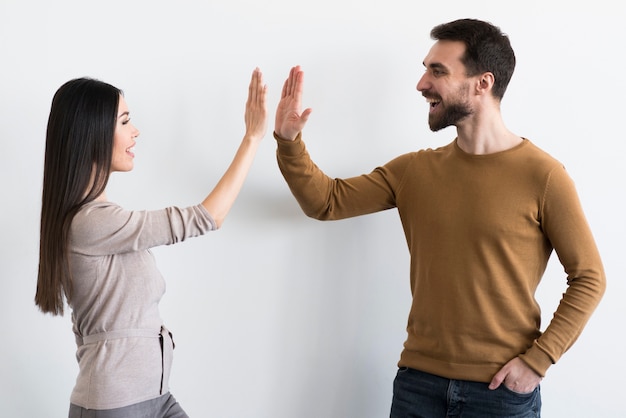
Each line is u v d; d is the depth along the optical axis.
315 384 2.09
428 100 1.77
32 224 1.89
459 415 1.70
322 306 2.08
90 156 1.48
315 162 2.00
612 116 2.14
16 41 1.82
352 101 2.00
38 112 1.85
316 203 1.85
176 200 1.94
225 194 1.61
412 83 2.03
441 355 1.71
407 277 2.12
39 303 1.54
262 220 2.02
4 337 1.91
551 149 2.12
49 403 1.96
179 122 1.92
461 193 1.71
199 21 1.90
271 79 1.95
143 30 1.87
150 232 1.48
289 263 2.04
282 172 1.83
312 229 2.05
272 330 2.05
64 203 1.47
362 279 2.09
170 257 1.97
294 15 1.95
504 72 1.71
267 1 1.93
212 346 2.02
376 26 1.99
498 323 1.68
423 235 1.76
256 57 1.94
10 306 1.90
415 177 1.81
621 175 2.16
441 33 1.75
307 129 1.98
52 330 1.94
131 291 1.50
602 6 2.11
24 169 1.87
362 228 2.08
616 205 2.17
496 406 1.66
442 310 1.71
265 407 2.07
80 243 1.46
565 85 2.11
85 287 1.49
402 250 2.11
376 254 2.09
